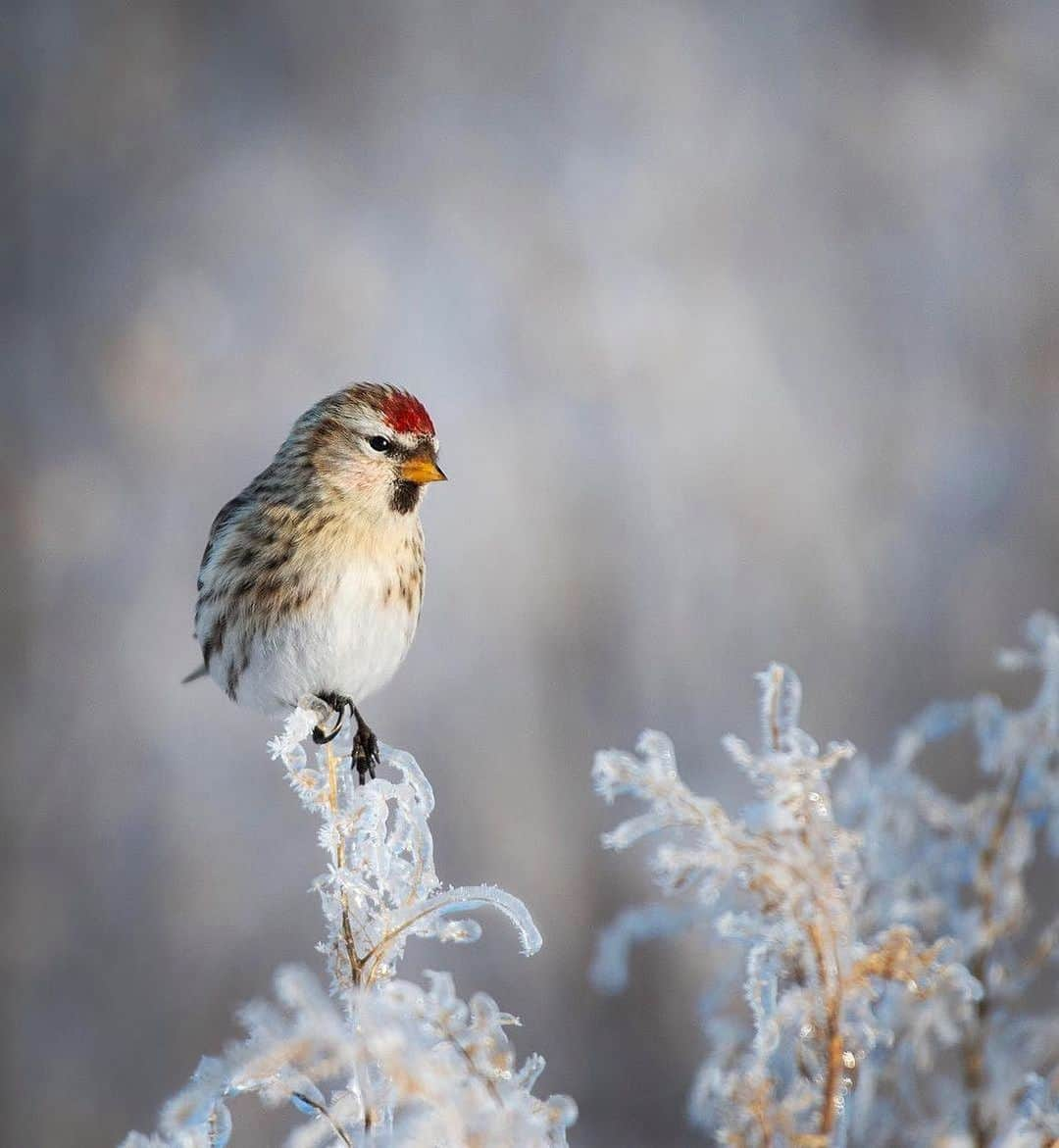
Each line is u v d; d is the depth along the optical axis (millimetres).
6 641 12961
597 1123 9570
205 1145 3254
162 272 16594
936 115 18734
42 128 17016
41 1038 10695
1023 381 16297
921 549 14125
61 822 12047
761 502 14539
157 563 13914
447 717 12820
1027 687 12984
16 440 14500
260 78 18578
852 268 17516
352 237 17156
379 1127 3277
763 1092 3211
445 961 10625
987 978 4613
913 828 4871
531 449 14914
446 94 18766
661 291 16766
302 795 3812
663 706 13039
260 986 11148
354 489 6129
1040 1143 3564
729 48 19281
